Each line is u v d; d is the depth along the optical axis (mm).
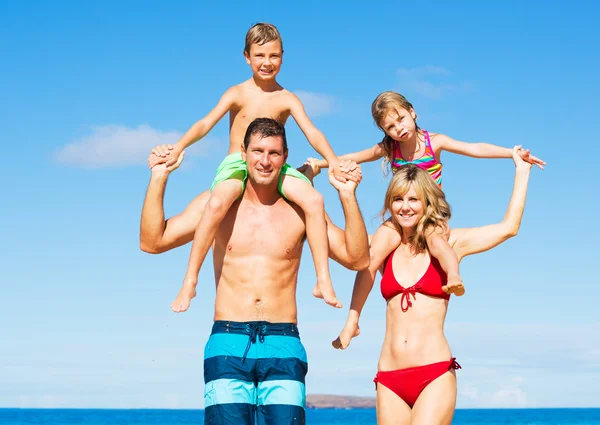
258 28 8438
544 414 130375
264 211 7117
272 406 6746
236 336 6832
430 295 7543
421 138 9273
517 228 8055
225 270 7043
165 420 118625
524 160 8406
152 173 7461
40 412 158750
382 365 7637
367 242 7516
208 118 8234
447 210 7695
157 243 7574
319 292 7047
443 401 7297
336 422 115125
